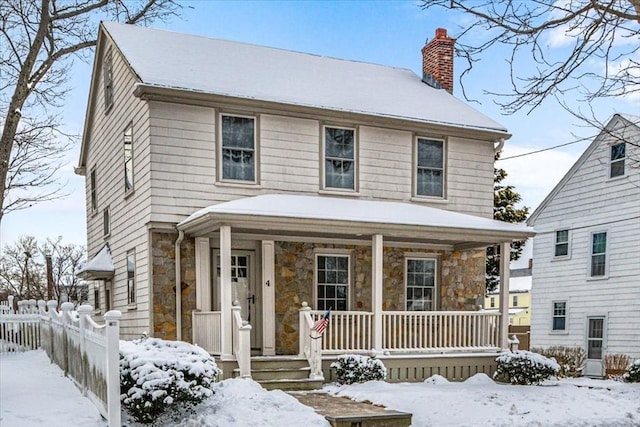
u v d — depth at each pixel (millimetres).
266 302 11625
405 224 10977
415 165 13383
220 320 9781
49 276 27828
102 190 15133
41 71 12625
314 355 10211
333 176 12578
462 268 13797
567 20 5039
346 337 10969
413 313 11461
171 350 7176
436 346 11672
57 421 6352
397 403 8539
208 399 7523
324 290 12336
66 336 9281
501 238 12070
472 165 14062
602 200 17594
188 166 11102
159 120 10906
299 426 6840
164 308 10797
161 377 6461
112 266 13789
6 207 16422
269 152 11891
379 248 11008
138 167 11586
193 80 11414
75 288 35969
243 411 7176
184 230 10750
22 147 15992
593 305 17719
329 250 12430
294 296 11977
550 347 18500
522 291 39312
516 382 11234
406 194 13234
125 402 6363
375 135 13008
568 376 15789
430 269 13516
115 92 13547
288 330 11836
